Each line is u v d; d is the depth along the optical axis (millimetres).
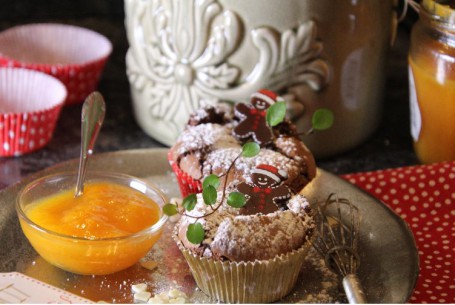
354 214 732
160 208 704
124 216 690
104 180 728
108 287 672
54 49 965
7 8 1056
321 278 682
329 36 774
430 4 756
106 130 878
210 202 649
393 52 1007
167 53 795
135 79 837
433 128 787
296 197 675
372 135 859
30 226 671
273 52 769
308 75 781
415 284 666
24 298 642
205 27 770
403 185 774
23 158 836
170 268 692
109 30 1054
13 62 892
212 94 791
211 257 643
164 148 806
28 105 882
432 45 767
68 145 858
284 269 651
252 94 768
